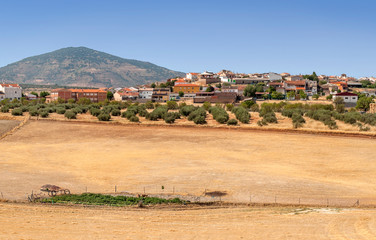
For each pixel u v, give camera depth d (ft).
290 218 115.55
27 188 150.30
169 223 110.83
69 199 133.18
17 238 96.27
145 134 285.23
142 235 100.17
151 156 211.61
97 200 132.57
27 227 105.19
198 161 199.93
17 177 166.81
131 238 97.71
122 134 285.64
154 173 175.11
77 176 170.50
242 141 256.32
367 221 111.65
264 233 101.81
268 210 125.70
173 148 234.58
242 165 191.62
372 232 101.40
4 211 119.85
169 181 161.89
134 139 265.75
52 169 183.11
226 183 158.71
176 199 135.23
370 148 233.35
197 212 122.62
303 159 205.98
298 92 651.66
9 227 104.78
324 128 299.79
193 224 110.11
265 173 175.32
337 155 215.10
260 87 634.43
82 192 146.51
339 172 179.42
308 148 233.76
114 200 133.39
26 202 132.05
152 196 141.28
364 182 162.91
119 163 195.00
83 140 262.88
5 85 649.20
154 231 103.50
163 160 201.57
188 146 241.14
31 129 300.61
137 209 124.77
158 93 633.61
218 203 133.49
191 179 164.76
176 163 194.90
